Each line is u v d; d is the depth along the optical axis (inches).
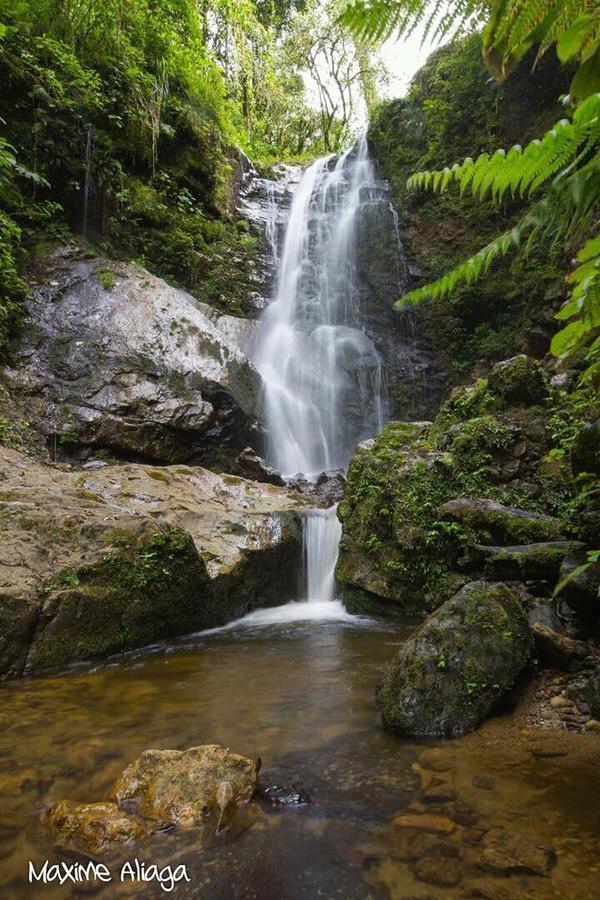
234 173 640.4
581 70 33.1
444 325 533.6
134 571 199.3
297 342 516.7
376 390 513.0
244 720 130.0
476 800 91.5
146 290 394.0
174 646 199.5
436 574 219.1
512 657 130.4
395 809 90.3
